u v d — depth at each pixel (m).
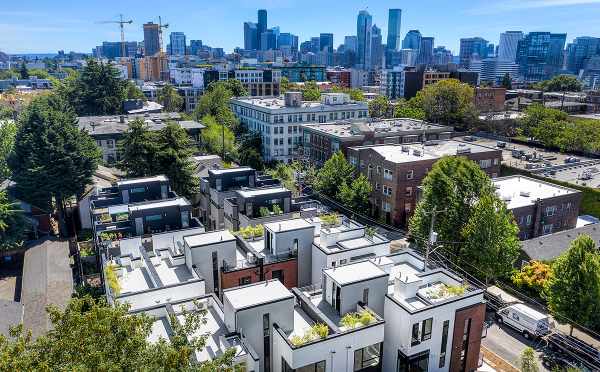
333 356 28.67
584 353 40.25
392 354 32.41
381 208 76.19
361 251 40.25
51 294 48.47
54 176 66.94
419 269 38.19
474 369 35.09
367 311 31.06
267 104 123.31
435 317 31.53
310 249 41.75
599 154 101.94
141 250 39.19
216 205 57.09
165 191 55.59
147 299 31.80
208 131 107.94
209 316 30.83
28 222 63.44
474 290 33.88
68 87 137.88
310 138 102.56
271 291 30.11
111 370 16.73
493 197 50.84
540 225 63.41
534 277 49.47
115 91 137.00
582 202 77.19
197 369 19.20
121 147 69.56
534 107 124.19
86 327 18.62
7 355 17.91
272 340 29.36
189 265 37.53
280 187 56.84
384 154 78.19
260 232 44.69
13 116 131.12
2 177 79.12
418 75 193.62
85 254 53.88
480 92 153.62
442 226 52.03
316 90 164.75
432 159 73.75
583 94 183.75
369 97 194.12
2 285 56.22
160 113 129.62
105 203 53.56
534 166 92.12
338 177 76.38
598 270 39.91
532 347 42.41
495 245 47.72
